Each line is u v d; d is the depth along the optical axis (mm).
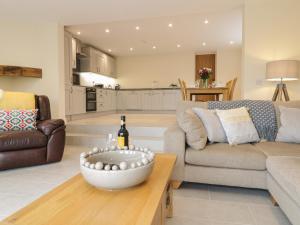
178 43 6684
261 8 3646
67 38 5277
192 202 1903
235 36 5953
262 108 2479
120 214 854
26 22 4352
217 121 2326
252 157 1910
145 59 8383
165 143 2131
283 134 2281
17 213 861
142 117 6070
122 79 8625
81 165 1096
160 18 4586
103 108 7012
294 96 3617
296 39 3566
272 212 1731
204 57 7969
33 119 2916
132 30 5395
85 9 3805
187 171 2105
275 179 1631
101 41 6410
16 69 4098
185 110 2383
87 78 7160
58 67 4461
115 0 3457
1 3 3555
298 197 1220
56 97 4477
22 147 2619
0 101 2969
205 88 4504
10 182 2279
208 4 3654
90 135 4023
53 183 2252
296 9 3549
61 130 2875
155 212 878
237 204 1866
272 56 3646
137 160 1251
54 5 3648
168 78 8195
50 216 838
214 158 1996
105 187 1027
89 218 826
